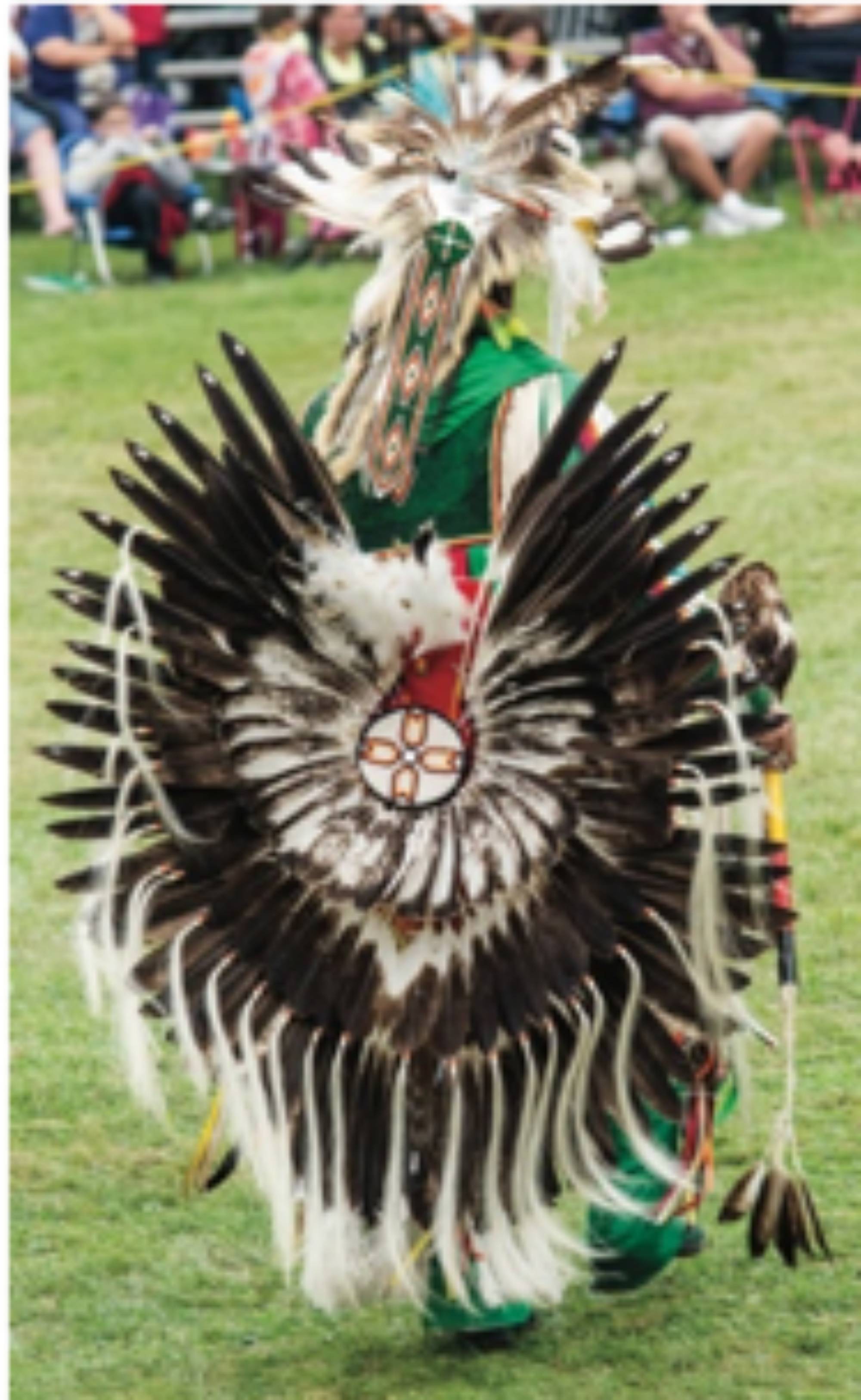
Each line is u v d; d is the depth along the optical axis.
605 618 9.86
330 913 10.01
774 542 21.33
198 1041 10.05
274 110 34.53
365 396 10.62
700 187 33.44
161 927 10.11
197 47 40.84
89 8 35.25
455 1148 9.95
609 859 9.91
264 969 10.03
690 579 9.84
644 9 36.84
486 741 9.99
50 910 15.70
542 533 9.84
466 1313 10.59
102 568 22.52
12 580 22.28
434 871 9.89
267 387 10.04
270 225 35.25
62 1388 10.61
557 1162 10.00
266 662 10.02
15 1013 14.33
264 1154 9.97
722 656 9.87
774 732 10.64
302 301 32.09
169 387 28.25
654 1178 10.50
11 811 17.25
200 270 35.19
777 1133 10.70
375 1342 10.89
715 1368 10.43
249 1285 11.48
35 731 18.73
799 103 34.22
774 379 26.23
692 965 9.88
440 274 10.42
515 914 9.94
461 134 10.62
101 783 10.54
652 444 9.87
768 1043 10.08
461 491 10.34
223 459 10.14
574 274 10.49
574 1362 10.54
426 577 9.87
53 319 32.12
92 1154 12.73
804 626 19.41
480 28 33.22
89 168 33.69
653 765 9.85
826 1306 10.92
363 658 10.02
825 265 31.11
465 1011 9.92
